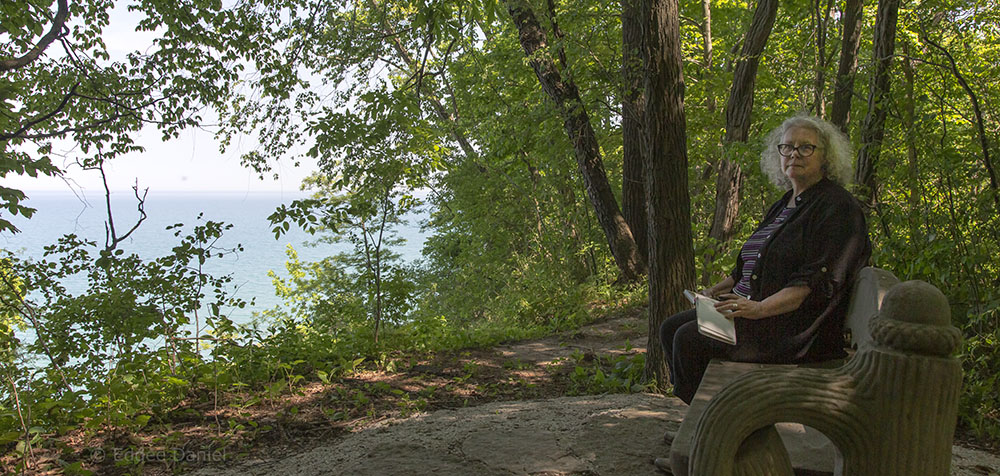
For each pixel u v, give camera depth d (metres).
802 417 1.68
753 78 11.65
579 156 13.16
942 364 1.61
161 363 5.93
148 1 9.80
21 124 7.55
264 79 9.37
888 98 6.34
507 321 12.38
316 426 4.95
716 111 14.86
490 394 6.03
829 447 2.57
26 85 9.57
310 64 8.45
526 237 20.09
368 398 5.72
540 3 11.31
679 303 5.44
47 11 9.20
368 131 7.42
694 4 15.03
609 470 3.36
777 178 3.33
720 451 1.68
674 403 4.60
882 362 1.64
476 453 3.69
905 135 6.19
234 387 5.88
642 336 9.16
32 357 5.84
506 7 11.05
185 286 6.21
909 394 1.61
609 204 13.16
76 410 4.84
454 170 18.97
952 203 5.63
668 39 5.21
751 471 1.69
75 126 9.36
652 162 5.38
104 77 9.82
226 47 9.95
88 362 5.94
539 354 8.10
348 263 19.72
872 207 6.12
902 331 1.63
